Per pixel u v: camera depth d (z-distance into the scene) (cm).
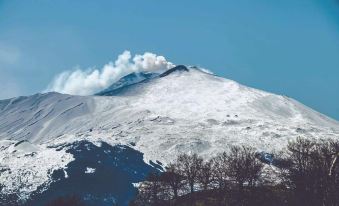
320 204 15675
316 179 16275
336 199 14900
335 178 14225
